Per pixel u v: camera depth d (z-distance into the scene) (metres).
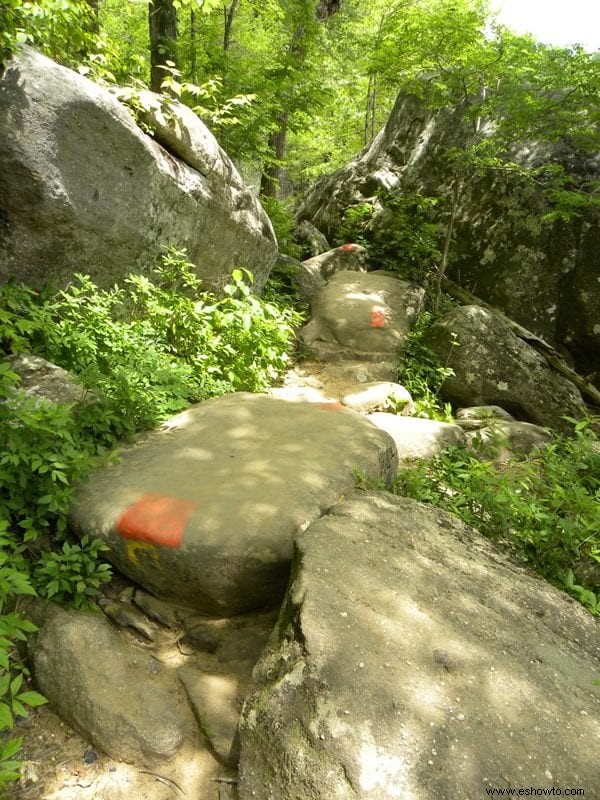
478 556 2.54
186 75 7.79
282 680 1.77
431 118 10.31
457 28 7.27
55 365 3.49
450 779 1.54
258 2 8.62
